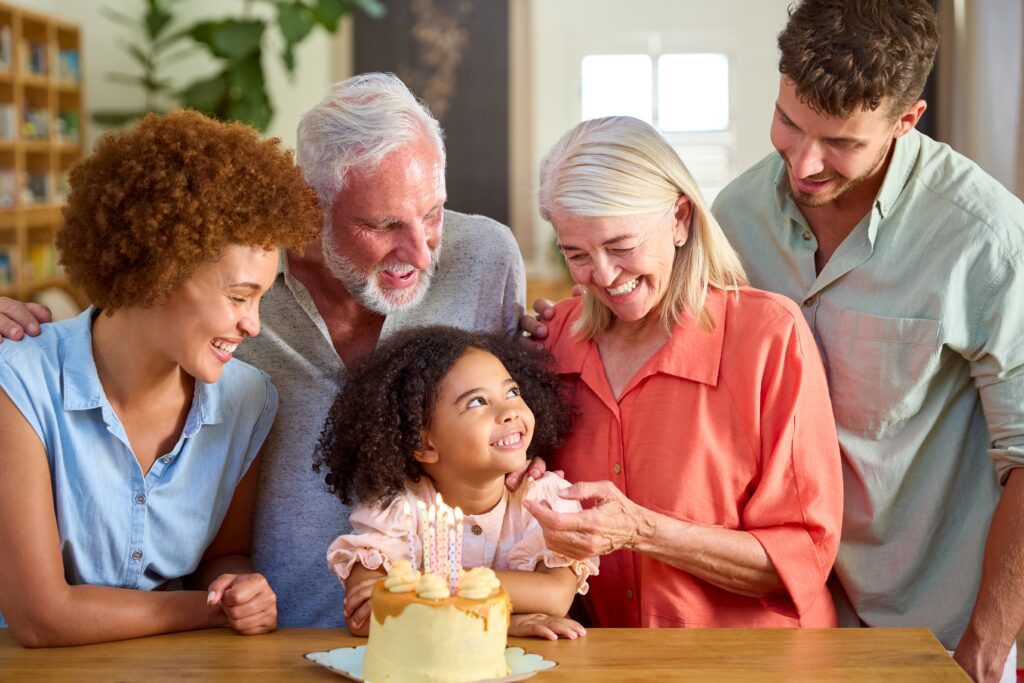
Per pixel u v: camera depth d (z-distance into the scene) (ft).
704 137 28.14
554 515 4.80
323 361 5.88
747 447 5.40
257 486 5.82
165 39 24.44
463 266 6.14
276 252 4.58
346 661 4.36
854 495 6.09
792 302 5.59
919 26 5.30
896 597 6.13
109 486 4.90
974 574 6.03
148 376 4.83
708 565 5.19
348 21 27.89
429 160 5.49
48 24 22.20
